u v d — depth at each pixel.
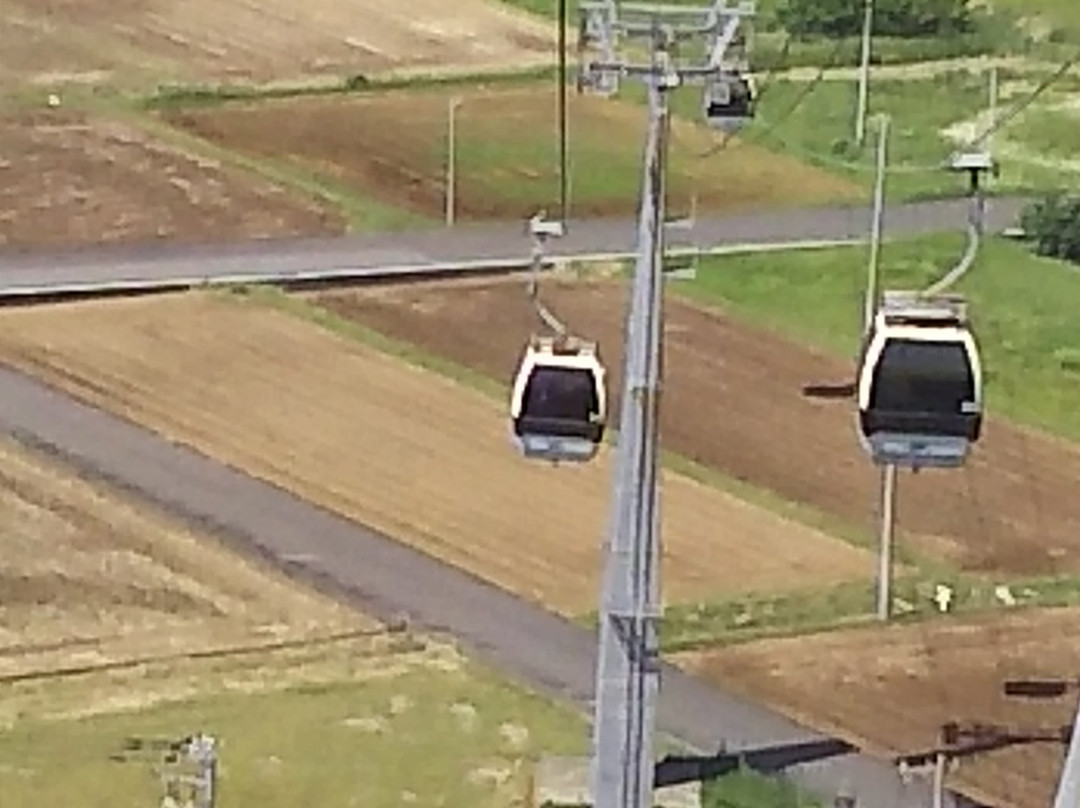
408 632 54.69
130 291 75.31
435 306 75.06
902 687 53.56
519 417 37.84
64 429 64.50
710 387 69.62
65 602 55.12
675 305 75.50
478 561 58.38
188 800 46.75
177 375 68.69
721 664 53.97
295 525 59.72
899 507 62.62
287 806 47.03
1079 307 76.62
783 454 65.50
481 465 63.69
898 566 59.44
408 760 49.06
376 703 51.44
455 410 67.25
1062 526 62.25
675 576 58.16
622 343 71.94
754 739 50.78
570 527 60.31
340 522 60.03
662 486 63.06
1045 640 56.06
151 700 51.12
